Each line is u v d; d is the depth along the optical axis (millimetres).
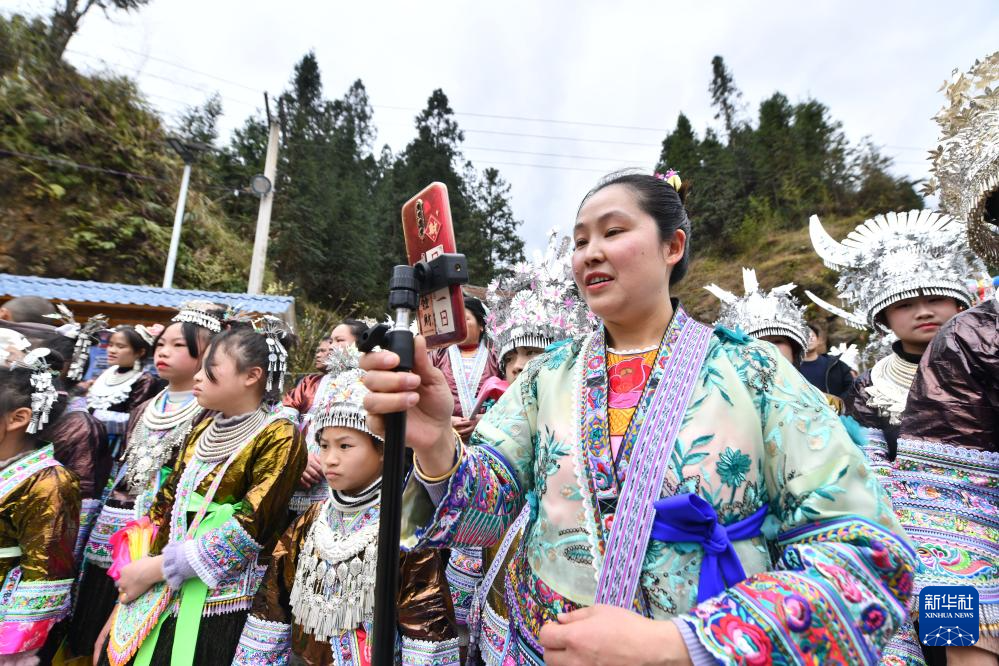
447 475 1140
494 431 1335
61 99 12727
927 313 2125
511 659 1190
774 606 809
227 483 2145
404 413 965
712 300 21344
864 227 2492
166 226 13688
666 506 964
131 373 3768
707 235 32781
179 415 2670
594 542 1043
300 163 26531
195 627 1942
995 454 1556
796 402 1028
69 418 2916
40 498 2154
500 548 2082
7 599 2082
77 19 13422
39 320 3609
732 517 991
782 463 1000
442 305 1010
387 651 883
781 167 33875
